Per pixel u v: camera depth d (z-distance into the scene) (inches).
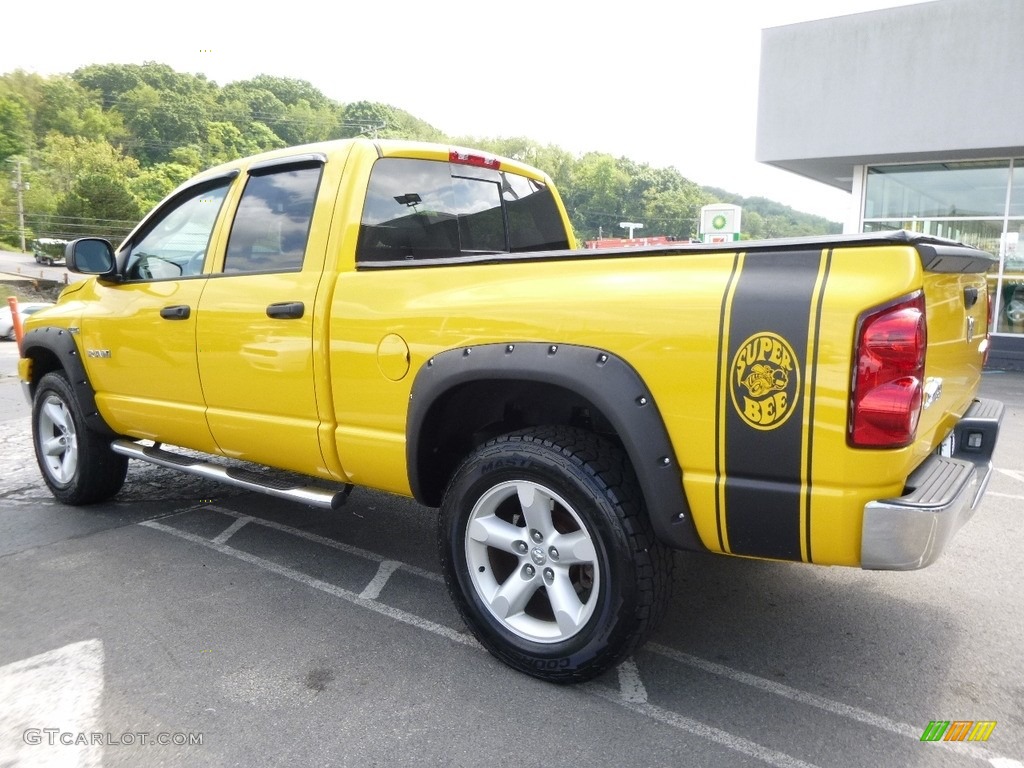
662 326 88.7
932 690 103.3
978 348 118.6
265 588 136.9
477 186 156.9
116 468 180.7
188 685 104.0
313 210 130.1
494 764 87.4
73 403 174.6
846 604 130.5
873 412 78.7
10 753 89.2
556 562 100.9
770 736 92.9
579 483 94.7
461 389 109.1
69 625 121.9
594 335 93.6
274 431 132.7
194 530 168.1
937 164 540.4
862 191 569.6
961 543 160.1
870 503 80.3
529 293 100.2
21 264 3073.3
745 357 83.7
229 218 145.3
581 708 98.6
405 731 93.6
